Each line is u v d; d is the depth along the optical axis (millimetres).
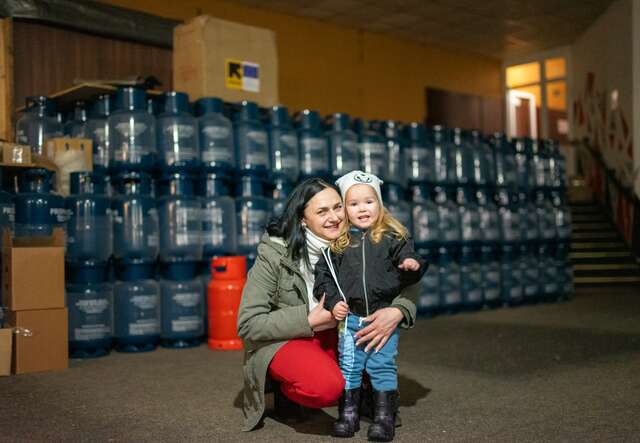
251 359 2922
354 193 2902
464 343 5730
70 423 3246
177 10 10289
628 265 11570
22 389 4062
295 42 11961
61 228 5016
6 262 4770
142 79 6098
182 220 5875
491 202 8750
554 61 15328
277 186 6590
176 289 5777
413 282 2801
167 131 5945
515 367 4602
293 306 2943
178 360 5121
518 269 8930
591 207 13461
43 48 8266
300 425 3141
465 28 13234
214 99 6203
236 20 11109
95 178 5809
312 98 12164
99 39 8742
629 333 6168
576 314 7816
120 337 5586
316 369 2688
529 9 12289
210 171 6113
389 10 11938
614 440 2836
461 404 3537
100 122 6027
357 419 2961
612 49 12445
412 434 2963
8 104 7691
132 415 3389
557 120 15578
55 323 4746
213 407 3537
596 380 4121
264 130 6473
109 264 5652
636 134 11469
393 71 13555
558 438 2879
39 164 5090
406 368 4602
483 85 15547
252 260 6258
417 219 7684
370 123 7750
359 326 2816
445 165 8055
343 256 2848
